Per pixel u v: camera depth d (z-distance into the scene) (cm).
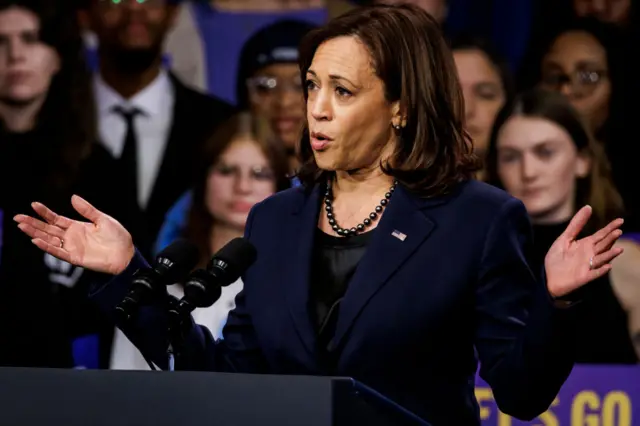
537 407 700
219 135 1512
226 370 767
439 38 764
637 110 1484
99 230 722
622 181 1473
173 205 1510
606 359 1427
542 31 1505
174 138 1518
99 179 1514
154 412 548
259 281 759
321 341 727
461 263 716
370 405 560
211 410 540
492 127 1501
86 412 557
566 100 1491
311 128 750
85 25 1537
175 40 1532
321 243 758
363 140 744
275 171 1508
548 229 1477
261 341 742
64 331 1484
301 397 527
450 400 716
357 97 738
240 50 1523
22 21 1528
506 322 704
